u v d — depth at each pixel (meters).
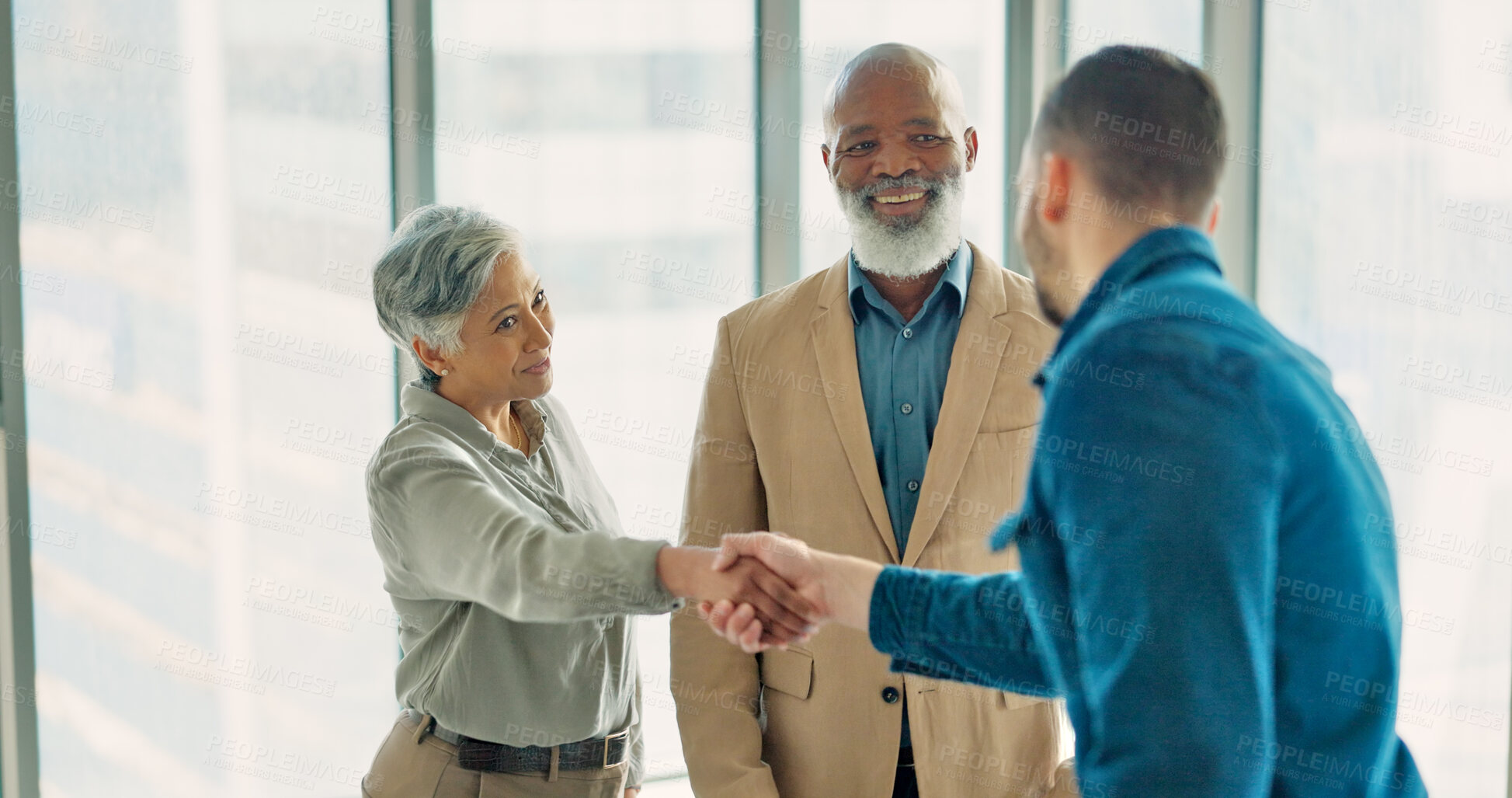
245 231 2.41
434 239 1.59
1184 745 0.82
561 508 1.70
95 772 2.42
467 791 1.61
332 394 2.50
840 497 1.72
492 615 1.58
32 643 2.32
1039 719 1.73
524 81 2.56
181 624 2.46
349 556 2.54
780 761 1.76
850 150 1.73
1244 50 2.40
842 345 1.76
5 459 2.26
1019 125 2.94
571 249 2.65
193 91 2.34
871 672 1.70
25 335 2.27
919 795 1.68
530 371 1.66
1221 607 0.82
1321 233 2.29
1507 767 1.97
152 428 2.39
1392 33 2.13
